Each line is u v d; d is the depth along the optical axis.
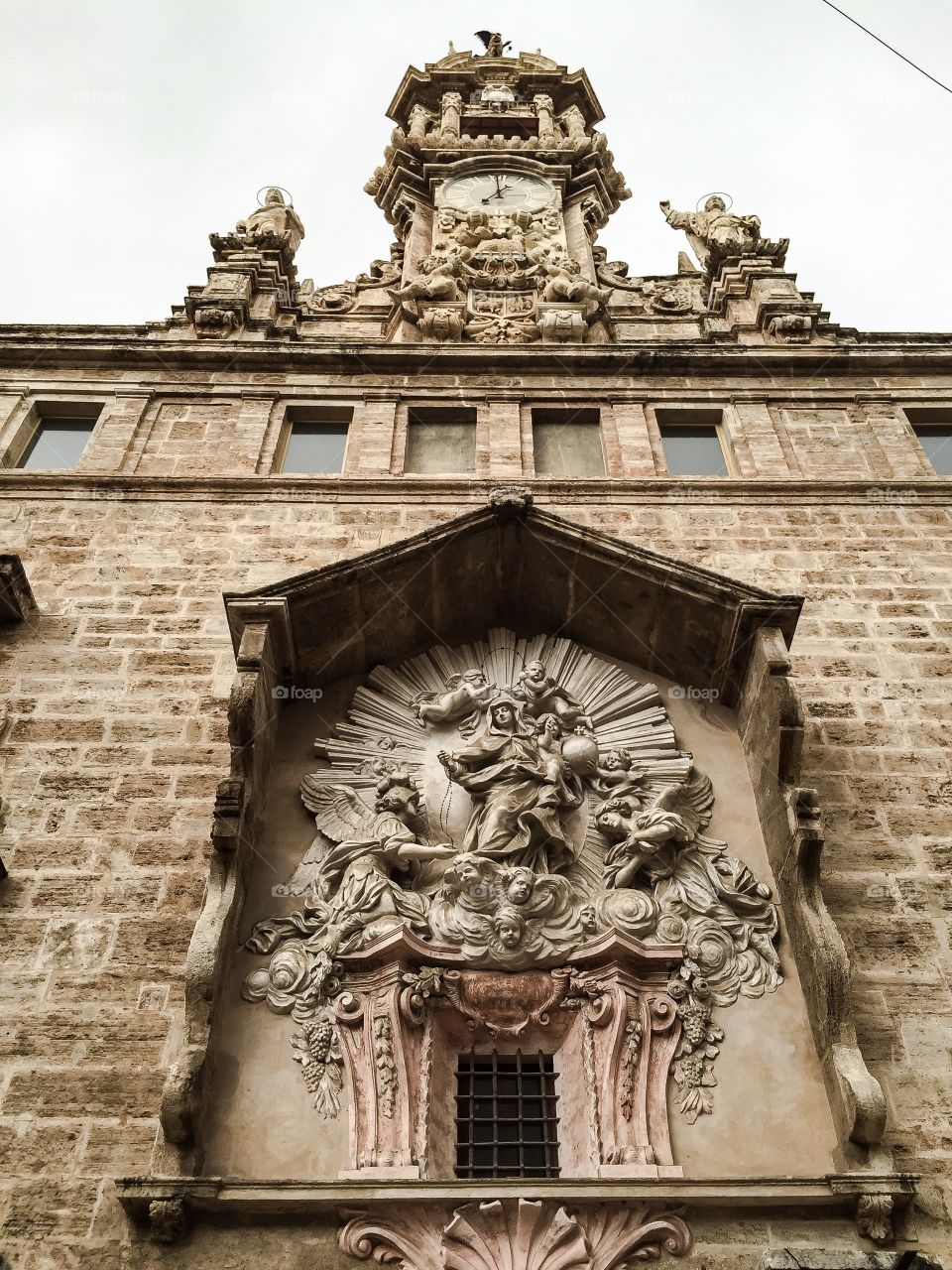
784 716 10.38
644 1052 9.09
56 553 13.45
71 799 10.88
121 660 12.27
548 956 9.61
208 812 10.80
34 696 11.84
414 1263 7.88
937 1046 9.27
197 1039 8.63
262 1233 8.03
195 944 9.00
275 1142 8.67
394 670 12.23
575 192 21.31
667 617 11.77
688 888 10.23
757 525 14.06
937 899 10.29
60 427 15.67
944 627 12.88
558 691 11.69
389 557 11.49
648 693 11.88
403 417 15.53
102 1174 8.39
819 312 17.30
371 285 18.84
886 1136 8.72
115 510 14.03
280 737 11.44
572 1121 8.93
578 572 12.01
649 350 16.20
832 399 16.02
